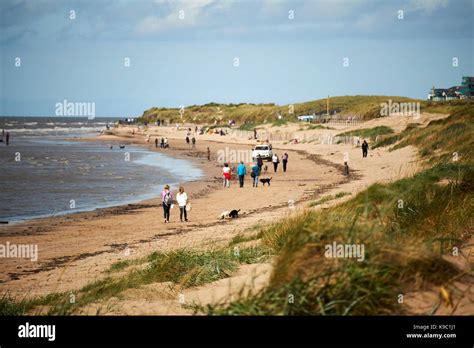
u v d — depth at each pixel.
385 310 5.98
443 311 5.98
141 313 7.98
